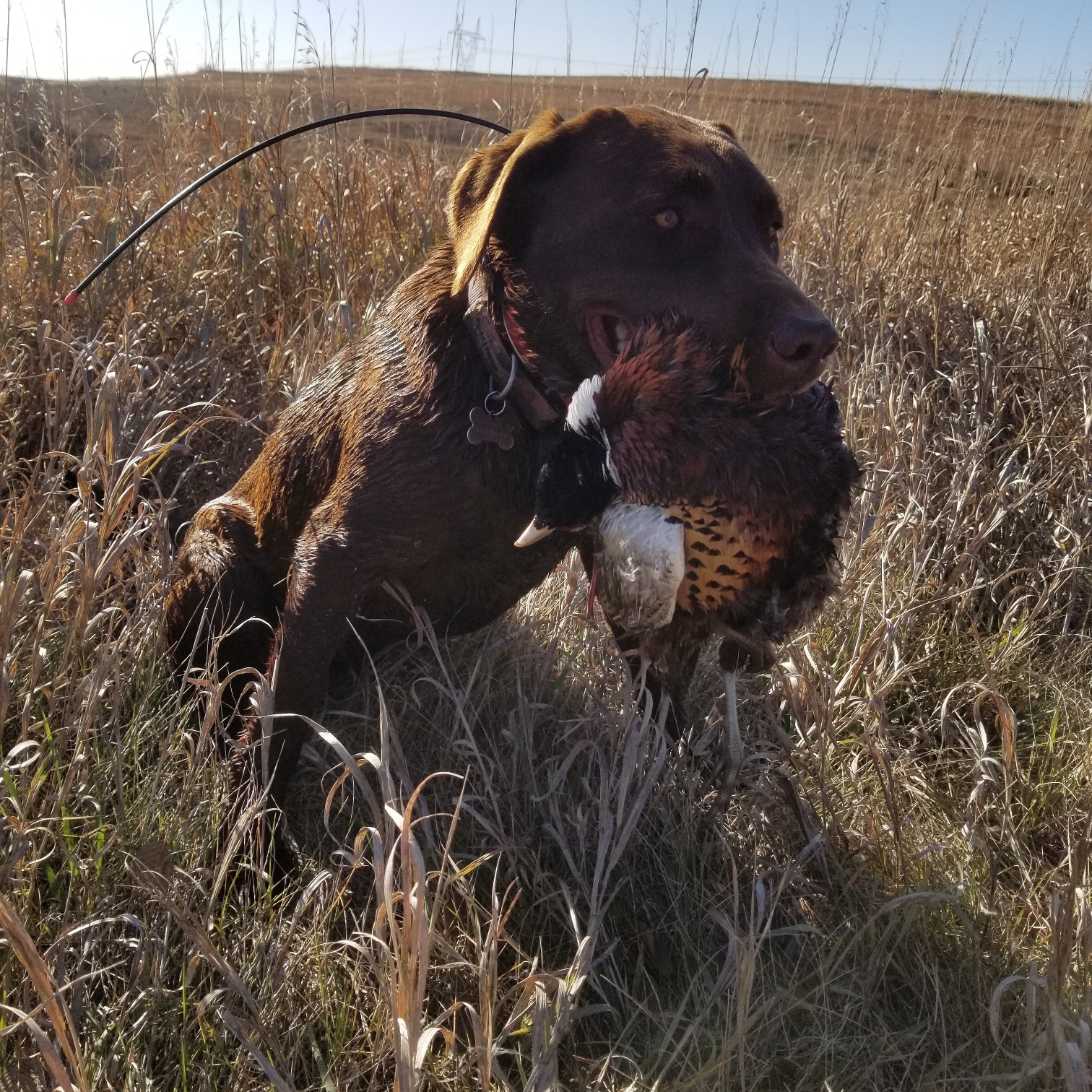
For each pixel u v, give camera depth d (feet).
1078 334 4.80
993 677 3.17
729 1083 2.07
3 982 2.01
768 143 5.84
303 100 5.52
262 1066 1.81
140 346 4.08
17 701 2.63
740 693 3.17
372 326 2.77
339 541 2.48
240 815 2.43
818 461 2.08
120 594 3.10
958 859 2.72
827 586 2.21
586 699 2.93
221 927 2.25
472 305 2.42
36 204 4.66
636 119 2.36
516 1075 2.16
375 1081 2.06
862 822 2.79
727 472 1.98
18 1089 1.86
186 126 5.46
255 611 2.93
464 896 2.32
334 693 3.17
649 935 2.45
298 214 5.05
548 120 2.43
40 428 3.78
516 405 2.43
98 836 2.35
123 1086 1.98
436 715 2.94
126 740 2.64
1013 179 6.11
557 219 2.34
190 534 3.09
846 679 3.07
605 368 2.38
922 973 2.32
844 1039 2.21
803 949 2.35
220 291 4.67
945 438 4.23
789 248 5.36
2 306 4.00
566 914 2.48
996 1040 2.07
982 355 4.49
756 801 2.76
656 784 2.69
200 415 3.95
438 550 2.51
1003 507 3.87
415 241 5.05
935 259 5.26
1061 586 3.87
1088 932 2.25
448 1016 2.12
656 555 1.96
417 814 2.64
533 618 3.28
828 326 2.12
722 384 2.20
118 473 3.28
